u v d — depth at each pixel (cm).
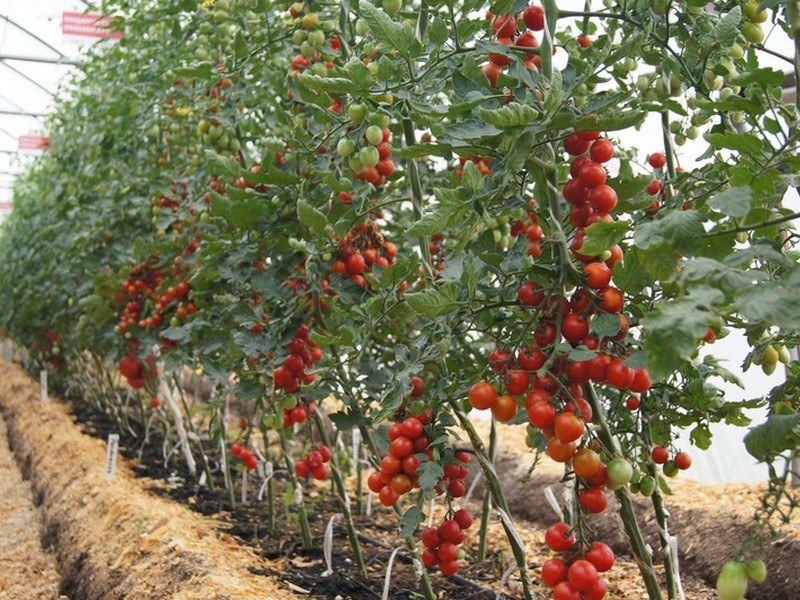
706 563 293
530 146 139
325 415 502
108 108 411
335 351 257
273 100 320
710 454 448
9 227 880
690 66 189
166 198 370
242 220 249
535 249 216
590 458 142
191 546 283
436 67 174
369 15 152
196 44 327
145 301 390
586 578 141
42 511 432
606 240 130
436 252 269
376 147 214
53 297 581
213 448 509
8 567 364
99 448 490
